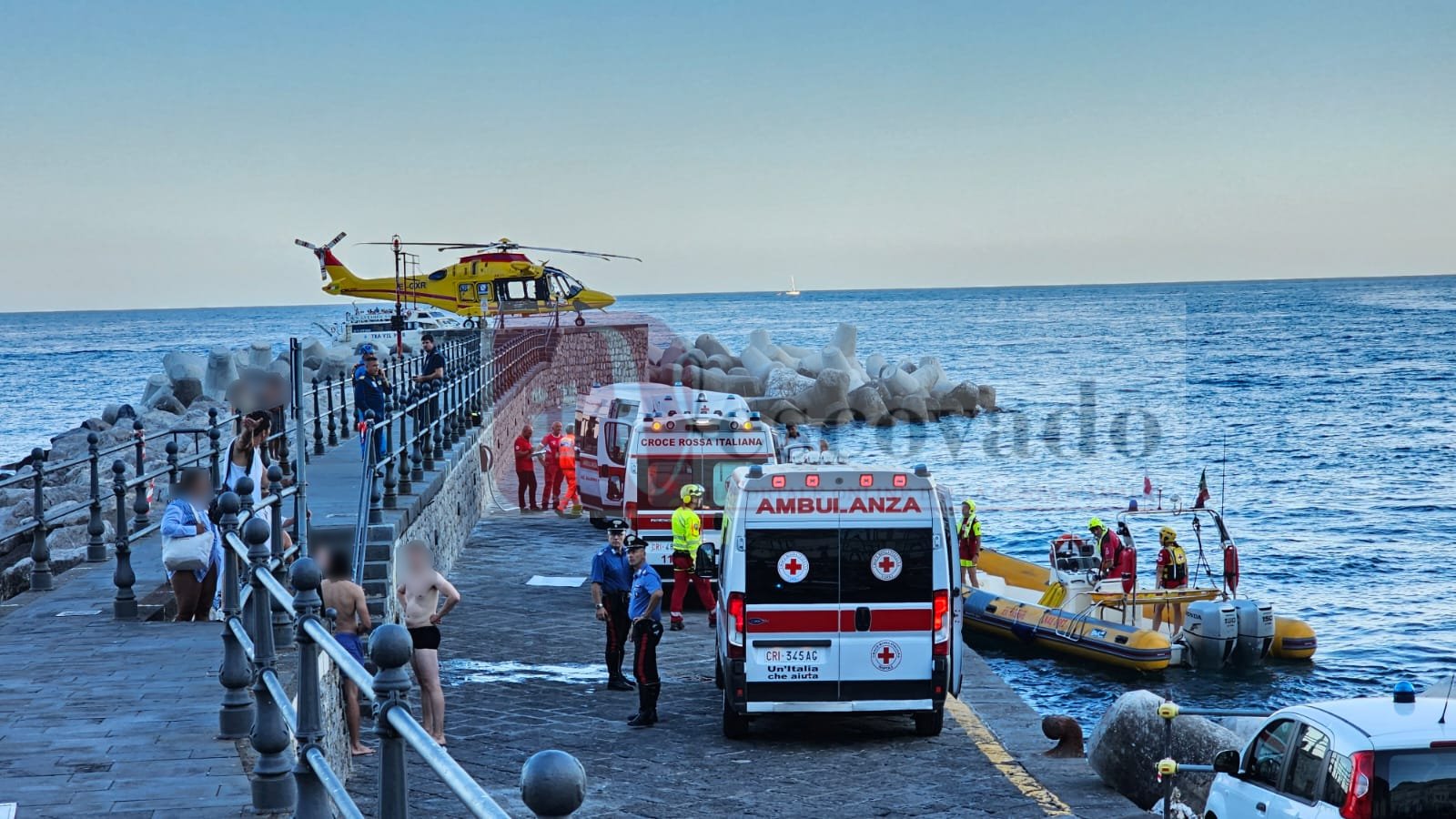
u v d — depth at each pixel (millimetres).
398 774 4461
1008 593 27281
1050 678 23188
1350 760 8414
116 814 6781
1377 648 26156
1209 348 145125
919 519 13852
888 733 14562
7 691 9180
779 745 13961
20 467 38062
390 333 59812
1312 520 42562
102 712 8672
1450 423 73000
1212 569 34750
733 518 14070
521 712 15148
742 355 85000
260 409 15648
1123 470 56875
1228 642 23578
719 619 15266
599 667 17391
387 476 18250
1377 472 54469
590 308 58406
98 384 122812
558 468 31547
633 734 14328
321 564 11867
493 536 28000
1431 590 31859
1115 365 123188
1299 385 99062
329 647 5207
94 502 14500
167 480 26719
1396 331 168875
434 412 24812
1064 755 13633
